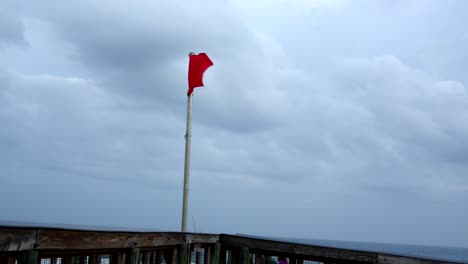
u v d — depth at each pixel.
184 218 10.54
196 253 8.97
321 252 8.46
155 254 8.30
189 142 10.95
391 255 7.96
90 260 6.12
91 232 5.67
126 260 6.72
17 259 4.73
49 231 4.94
